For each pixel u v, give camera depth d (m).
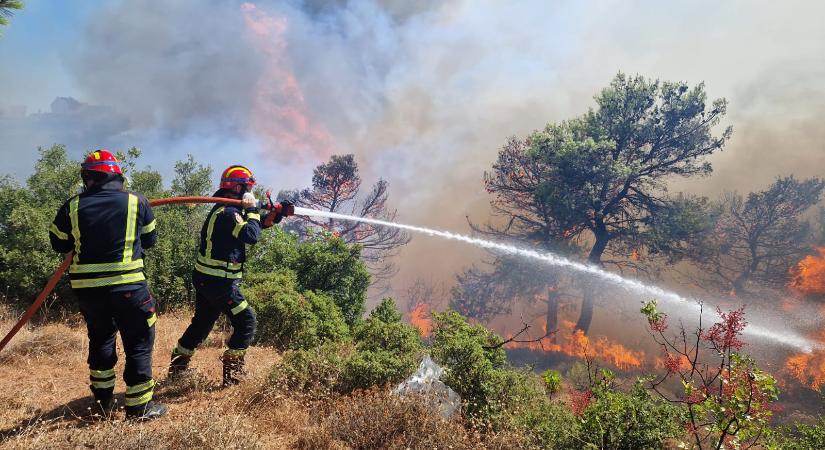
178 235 8.27
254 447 3.00
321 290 8.98
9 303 6.24
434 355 4.92
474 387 4.46
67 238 3.28
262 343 6.40
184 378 4.25
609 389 5.02
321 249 9.44
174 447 2.92
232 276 4.19
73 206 3.24
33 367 4.42
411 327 5.70
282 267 9.09
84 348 4.97
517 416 4.23
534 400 4.82
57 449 2.67
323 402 4.01
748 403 3.56
